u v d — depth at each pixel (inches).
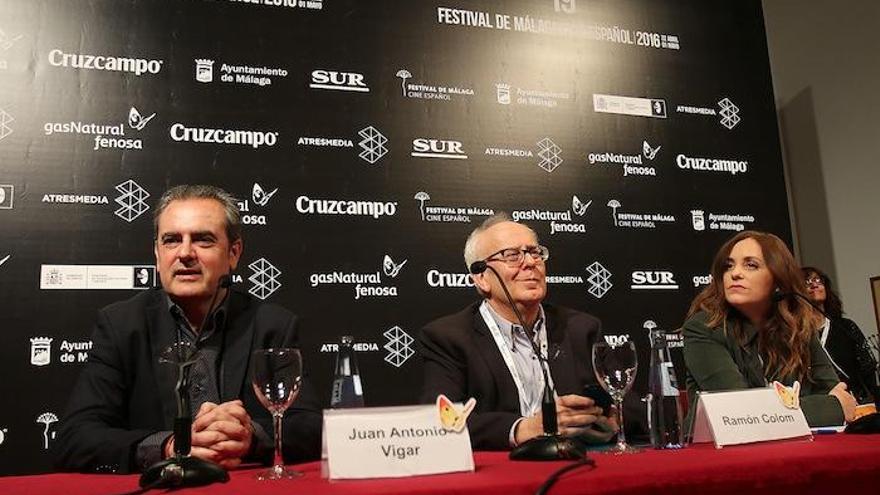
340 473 41.5
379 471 41.9
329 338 114.3
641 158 139.9
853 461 45.2
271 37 120.0
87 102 109.0
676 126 144.0
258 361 48.9
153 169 110.3
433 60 129.0
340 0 125.2
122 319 69.6
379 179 121.6
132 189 108.9
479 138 129.3
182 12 116.2
